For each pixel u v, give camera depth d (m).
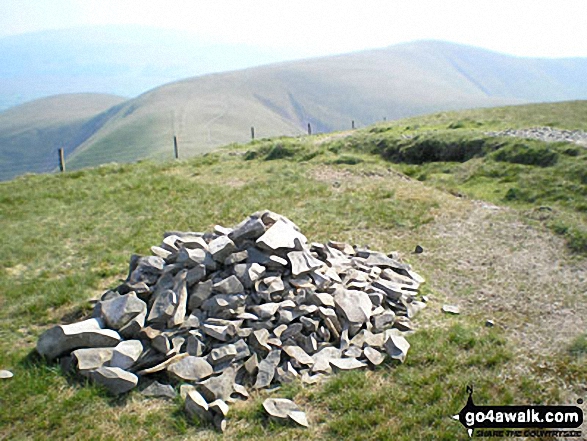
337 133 13.44
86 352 3.00
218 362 3.02
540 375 2.95
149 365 3.04
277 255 3.70
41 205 6.68
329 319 3.34
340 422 2.65
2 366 3.07
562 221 5.13
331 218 5.70
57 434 2.60
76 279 4.26
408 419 2.64
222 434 2.62
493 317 3.63
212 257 3.65
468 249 4.82
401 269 4.25
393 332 3.38
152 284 3.62
